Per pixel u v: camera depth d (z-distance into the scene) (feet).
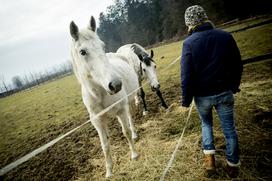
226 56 7.45
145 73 17.84
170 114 16.65
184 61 7.62
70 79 103.55
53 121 28.45
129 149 13.51
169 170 10.23
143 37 183.73
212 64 7.45
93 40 9.09
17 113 46.50
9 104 77.15
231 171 8.45
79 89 52.54
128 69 14.37
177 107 17.60
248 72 20.81
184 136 12.73
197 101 8.25
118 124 18.30
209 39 7.43
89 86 9.85
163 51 76.07
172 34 155.94
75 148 16.65
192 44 7.55
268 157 9.22
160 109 18.61
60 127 24.30
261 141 10.28
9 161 18.57
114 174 11.41
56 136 21.36
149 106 20.27
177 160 10.73
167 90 24.63
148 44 180.55
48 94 65.87
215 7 121.29
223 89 7.63
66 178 12.89
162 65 44.16
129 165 11.76
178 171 10.01
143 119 17.58
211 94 7.74
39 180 13.67
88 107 10.71
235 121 12.36
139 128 15.99
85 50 8.91
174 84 26.71
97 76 9.07
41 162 16.14
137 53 18.08
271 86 15.79
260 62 23.12
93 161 13.76
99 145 15.85
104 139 11.02
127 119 11.55
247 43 35.91
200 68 7.61
